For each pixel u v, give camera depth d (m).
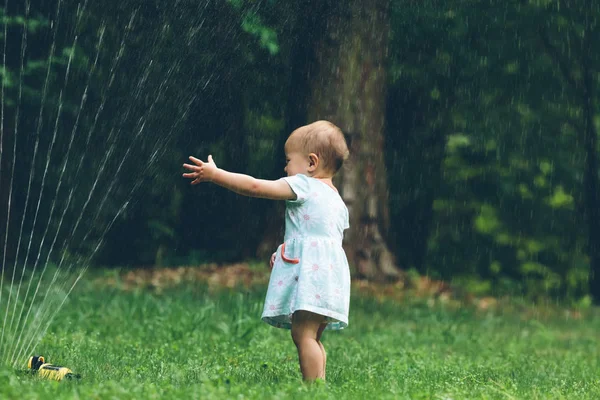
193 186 26.58
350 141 21.06
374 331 15.95
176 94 12.52
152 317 14.98
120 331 13.12
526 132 26.88
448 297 21.86
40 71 19.64
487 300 23.36
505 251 27.73
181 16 12.27
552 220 27.69
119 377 7.74
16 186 22.95
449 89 26.03
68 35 19.12
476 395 7.40
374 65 20.92
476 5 23.80
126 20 14.10
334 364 10.21
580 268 27.56
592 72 25.34
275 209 23.52
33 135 21.53
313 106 20.50
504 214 27.69
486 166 27.36
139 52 13.12
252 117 24.56
